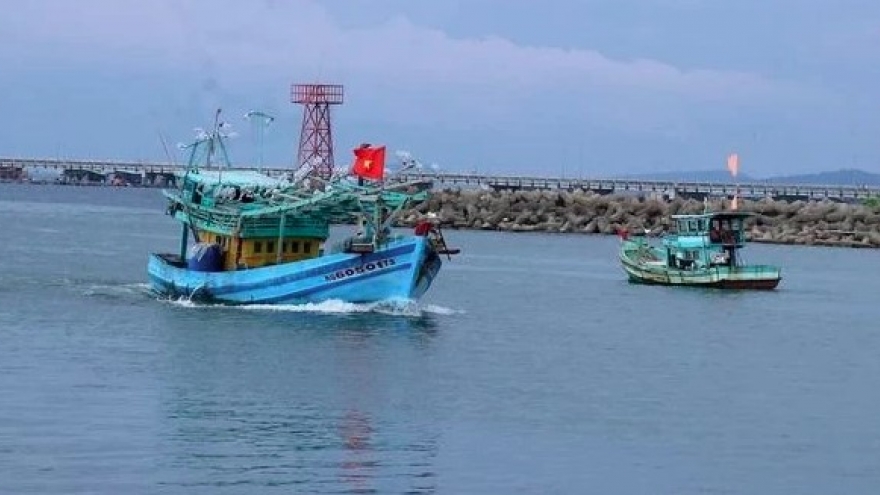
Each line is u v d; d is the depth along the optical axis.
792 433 59.34
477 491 47.72
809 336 95.81
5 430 54.06
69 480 47.19
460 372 71.81
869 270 171.75
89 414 57.47
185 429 55.22
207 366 70.38
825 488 50.19
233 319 88.12
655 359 80.88
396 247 91.69
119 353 74.00
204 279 96.69
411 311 92.69
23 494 45.44
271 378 67.44
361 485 47.84
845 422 62.31
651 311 109.31
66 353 73.75
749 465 53.16
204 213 99.19
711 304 116.94
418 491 47.41
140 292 105.94
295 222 95.44
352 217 95.69
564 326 95.81
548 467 51.34
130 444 52.41
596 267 158.62
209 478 48.03
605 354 81.88
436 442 54.56
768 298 125.19
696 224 135.50
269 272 93.56
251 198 96.94
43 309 93.62
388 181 103.94
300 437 54.53
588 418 60.78
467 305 107.56
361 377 68.69
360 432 55.84
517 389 67.38
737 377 74.88
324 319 88.81
